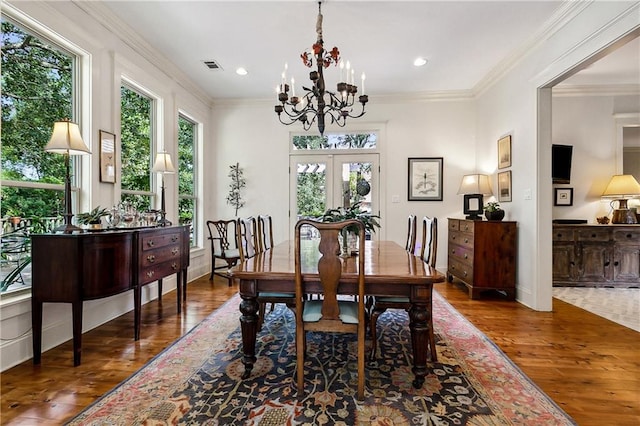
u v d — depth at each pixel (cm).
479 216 411
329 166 513
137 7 275
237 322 286
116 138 304
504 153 392
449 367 206
